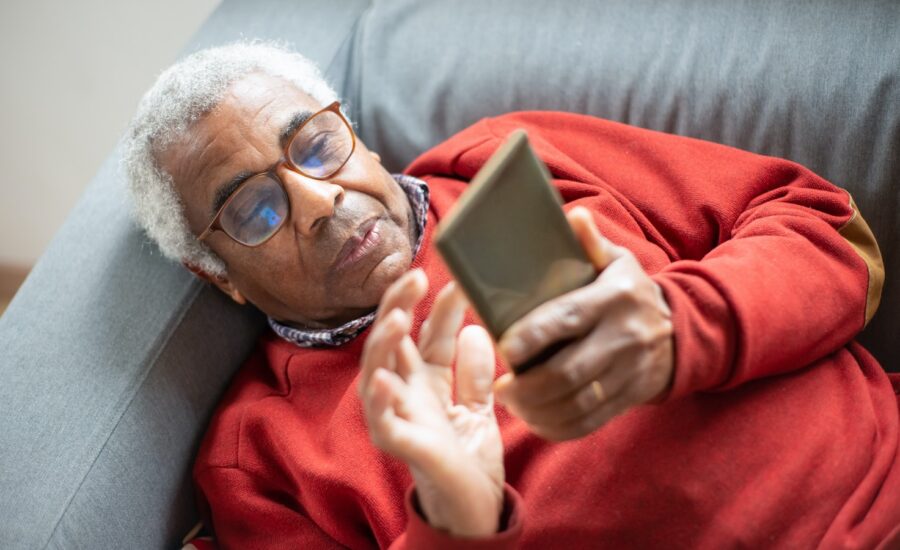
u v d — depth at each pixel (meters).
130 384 1.09
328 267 1.03
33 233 2.06
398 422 0.65
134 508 1.06
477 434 0.75
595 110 1.24
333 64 1.37
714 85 1.15
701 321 0.74
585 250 0.70
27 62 1.80
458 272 0.60
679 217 1.05
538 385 0.68
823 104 1.08
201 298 1.19
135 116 1.13
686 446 0.81
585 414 0.70
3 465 1.03
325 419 1.06
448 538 0.69
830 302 0.85
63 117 1.86
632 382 0.70
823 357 0.90
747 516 0.78
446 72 1.33
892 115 1.04
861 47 1.07
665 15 1.21
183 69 1.10
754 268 0.82
